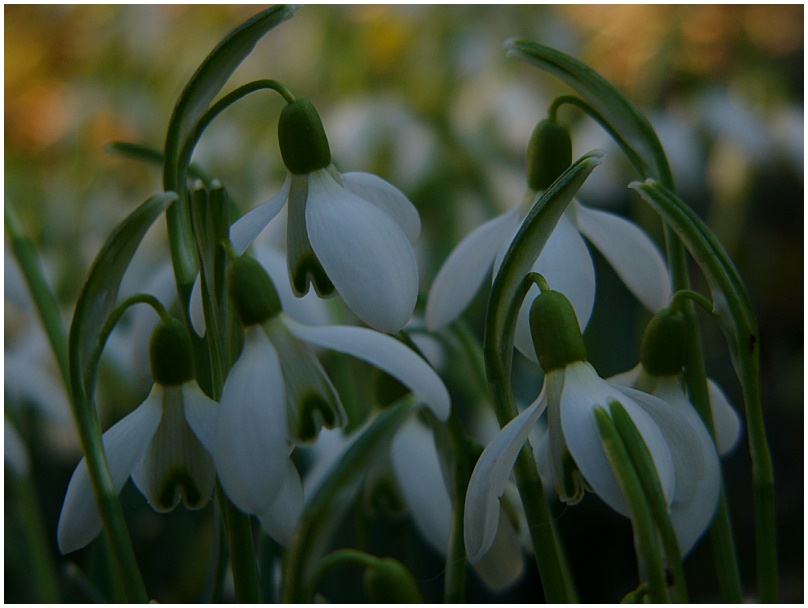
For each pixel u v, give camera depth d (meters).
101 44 0.95
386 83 0.86
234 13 0.95
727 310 0.37
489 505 0.35
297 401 0.36
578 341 0.36
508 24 0.91
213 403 0.37
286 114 0.37
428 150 0.75
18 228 0.41
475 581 0.65
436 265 0.73
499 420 0.36
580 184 0.35
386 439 0.35
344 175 0.38
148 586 0.65
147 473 0.37
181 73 0.90
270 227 0.56
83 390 0.36
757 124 0.82
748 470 0.94
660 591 0.34
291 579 0.35
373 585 0.34
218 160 0.75
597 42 1.05
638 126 0.38
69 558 0.63
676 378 0.38
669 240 0.39
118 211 0.83
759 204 1.20
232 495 0.35
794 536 0.90
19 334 0.64
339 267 0.36
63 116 1.04
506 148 0.85
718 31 0.88
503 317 0.36
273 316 0.36
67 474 0.71
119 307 0.36
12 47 1.23
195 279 0.37
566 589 0.36
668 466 0.35
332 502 0.34
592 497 0.83
